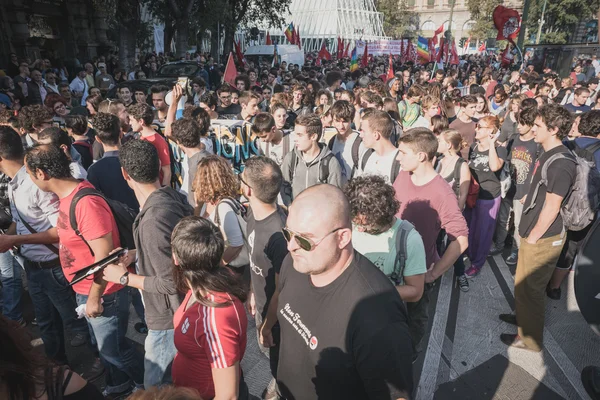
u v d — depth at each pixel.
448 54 21.23
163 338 2.31
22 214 2.81
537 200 3.02
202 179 2.62
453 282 4.46
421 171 2.66
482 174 4.18
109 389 2.76
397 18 59.97
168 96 5.62
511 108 6.02
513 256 4.88
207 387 1.79
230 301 1.69
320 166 3.68
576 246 3.74
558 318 3.80
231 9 21.94
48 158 2.20
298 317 1.62
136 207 3.52
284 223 2.38
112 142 3.44
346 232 1.48
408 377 1.36
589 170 2.91
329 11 45.50
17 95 10.26
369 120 3.38
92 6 19.52
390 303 1.46
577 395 2.89
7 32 16.95
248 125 5.09
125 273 2.18
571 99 10.01
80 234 2.27
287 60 24.28
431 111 5.57
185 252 1.63
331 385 1.52
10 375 1.11
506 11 14.28
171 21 20.91
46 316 2.93
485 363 3.21
